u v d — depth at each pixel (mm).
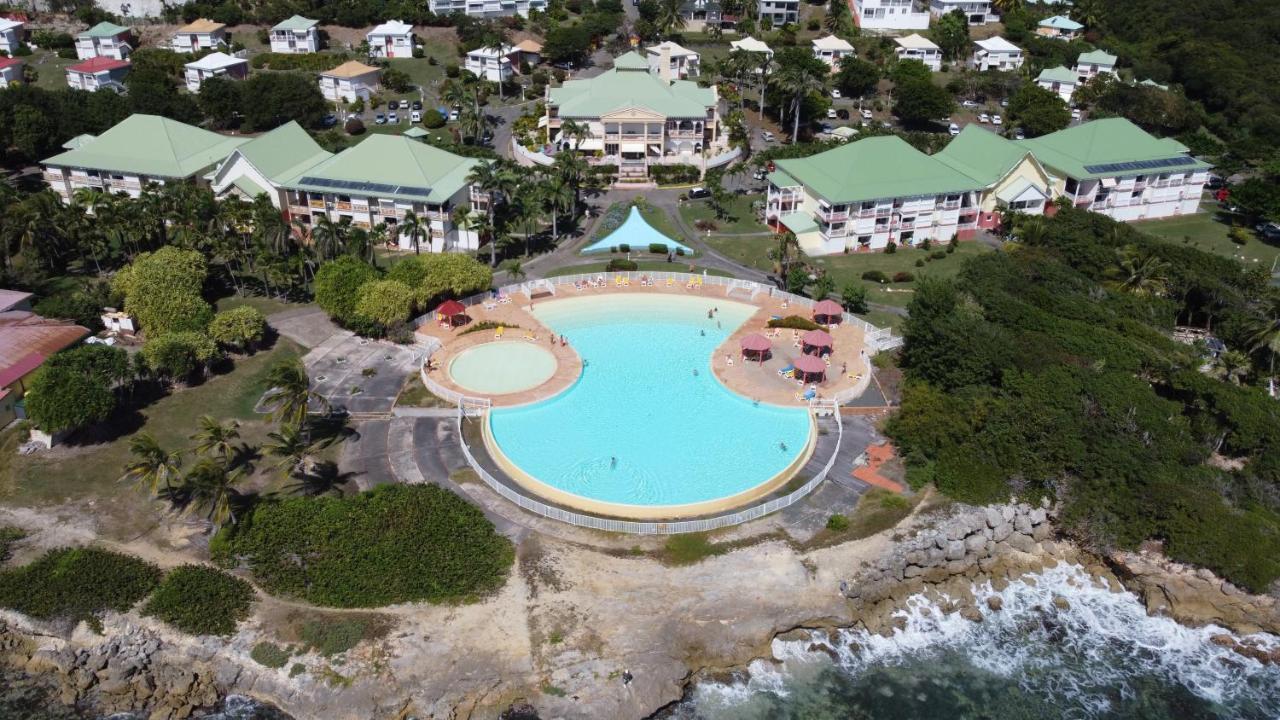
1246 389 104375
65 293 123750
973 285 124312
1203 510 86438
